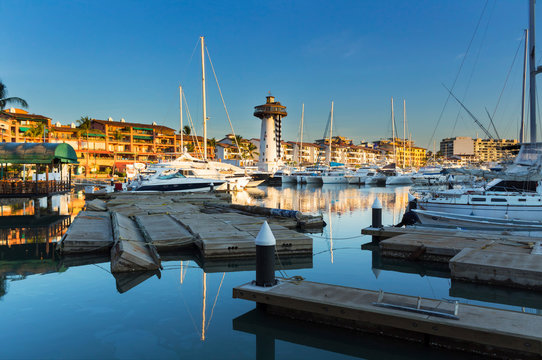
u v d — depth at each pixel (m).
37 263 12.79
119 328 7.57
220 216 20.81
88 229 16.33
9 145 27.89
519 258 11.10
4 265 12.51
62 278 11.03
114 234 15.17
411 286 10.52
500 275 10.20
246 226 17.22
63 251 14.00
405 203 37.72
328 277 11.44
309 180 81.50
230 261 13.23
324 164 96.19
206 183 41.03
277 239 14.16
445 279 11.20
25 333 7.31
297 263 13.18
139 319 8.05
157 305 8.88
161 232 16.02
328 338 7.04
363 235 18.94
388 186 75.50
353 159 155.50
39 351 6.57
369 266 12.76
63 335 7.21
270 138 93.62
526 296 9.62
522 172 20.28
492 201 19.23
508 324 6.05
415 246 13.28
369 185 78.38
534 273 9.77
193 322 7.87
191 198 32.97
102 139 103.81
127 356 6.43
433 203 20.48
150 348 6.74
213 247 13.30
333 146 147.38
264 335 7.28
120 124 107.31
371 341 6.78
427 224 20.22
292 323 7.59
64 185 32.03
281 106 94.06
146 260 11.96
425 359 6.26
